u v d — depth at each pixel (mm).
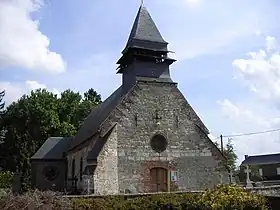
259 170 52688
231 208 10859
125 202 13203
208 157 20547
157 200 13023
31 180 29656
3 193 11680
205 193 11891
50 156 30266
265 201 11352
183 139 20453
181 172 19891
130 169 19000
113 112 19547
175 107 20891
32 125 39625
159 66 22250
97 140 19359
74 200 12742
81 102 46875
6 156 35812
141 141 19625
